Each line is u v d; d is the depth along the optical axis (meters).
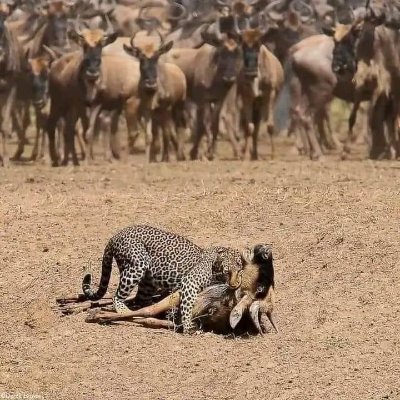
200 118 56.88
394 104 55.06
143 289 26.08
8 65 53.84
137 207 32.62
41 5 63.22
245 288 24.48
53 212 32.19
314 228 29.95
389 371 23.00
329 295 26.33
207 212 31.73
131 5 71.62
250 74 54.62
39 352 24.25
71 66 54.03
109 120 55.50
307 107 57.62
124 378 23.12
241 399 22.17
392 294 26.17
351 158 54.78
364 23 54.69
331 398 22.08
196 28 62.84
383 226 29.73
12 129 65.69
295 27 65.94
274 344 24.14
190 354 23.81
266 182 37.34
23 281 27.75
